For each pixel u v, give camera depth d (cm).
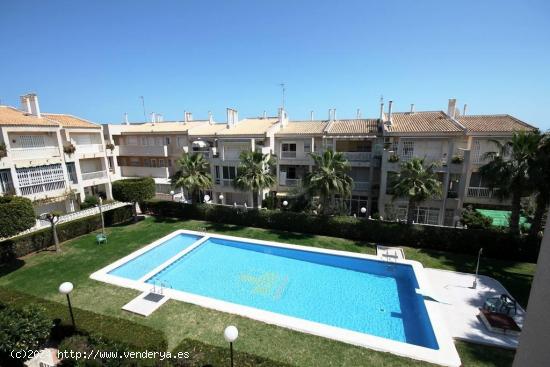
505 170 1844
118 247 2122
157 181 3603
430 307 1349
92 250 2058
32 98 2694
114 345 900
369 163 2775
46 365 911
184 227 2622
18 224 1675
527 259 1842
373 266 1873
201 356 883
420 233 2081
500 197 1945
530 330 414
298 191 2727
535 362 408
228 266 1917
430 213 2500
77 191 2934
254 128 3297
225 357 883
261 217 2569
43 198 2547
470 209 2469
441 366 988
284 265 1941
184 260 1994
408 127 2580
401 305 1477
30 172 2455
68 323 1048
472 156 2647
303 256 2042
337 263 1948
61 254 1981
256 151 2662
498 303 1306
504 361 1020
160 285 1630
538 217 1808
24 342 898
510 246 1861
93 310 1312
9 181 2333
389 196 2577
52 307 1148
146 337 961
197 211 2838
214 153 3272
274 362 868
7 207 1627
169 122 4325
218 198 3412
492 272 1720
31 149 2470
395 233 2145
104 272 1708
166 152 3600
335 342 1105
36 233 2025
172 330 1168
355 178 2928
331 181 2262
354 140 2905
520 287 1553
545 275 390
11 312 1013
